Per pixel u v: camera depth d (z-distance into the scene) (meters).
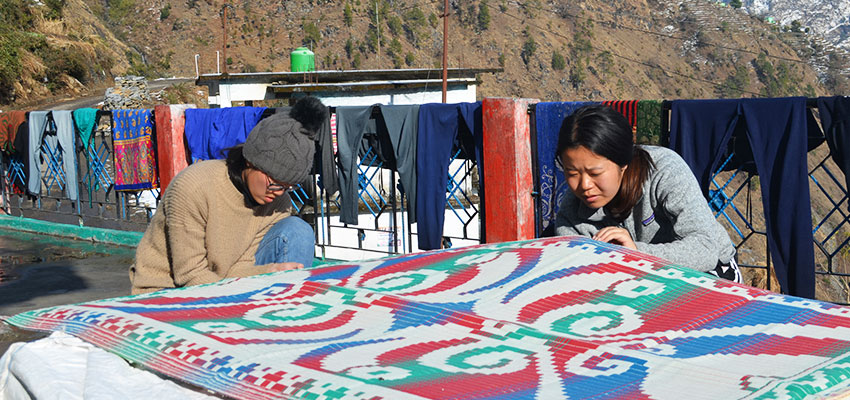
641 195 2.33
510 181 4.59
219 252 2.56
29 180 7.21
